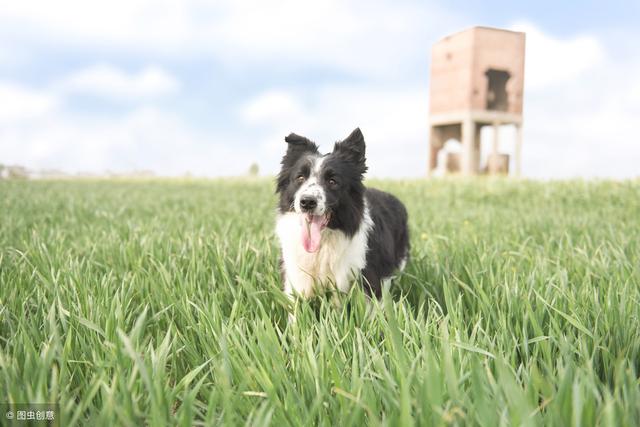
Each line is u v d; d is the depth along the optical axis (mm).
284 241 1386
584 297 1153
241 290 1247
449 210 3363
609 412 652
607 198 3975
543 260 1499
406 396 685
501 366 694
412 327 989
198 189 6566
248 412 813
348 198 1350
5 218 2473
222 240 1775
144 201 4051
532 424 619
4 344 1081
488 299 1169
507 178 5281
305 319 1115
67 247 1808
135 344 919
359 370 915
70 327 1003
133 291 1301
